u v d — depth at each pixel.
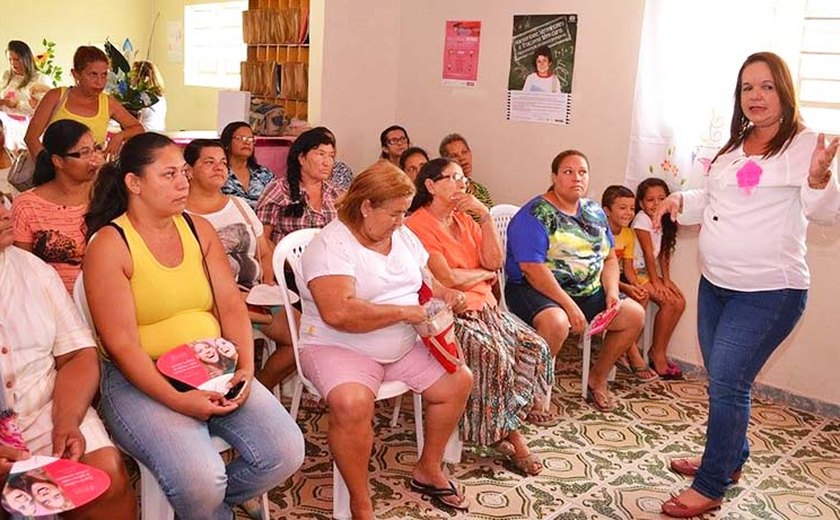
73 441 1.75
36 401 1.83
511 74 4.37
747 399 2.41
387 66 5.02
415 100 4.97
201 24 7.64
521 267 3.21
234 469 2.00
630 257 3.73
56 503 1.51
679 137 3.62
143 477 1.96
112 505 1.77
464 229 2.90
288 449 1.98
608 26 3.88
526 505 2.50
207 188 2.95
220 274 2.20
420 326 2.29
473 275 2.78
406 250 2.44
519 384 2.76
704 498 2.48
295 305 2.96
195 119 7.83
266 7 5.47
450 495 2.46
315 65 4.78
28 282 1.87
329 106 4.79
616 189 3.69
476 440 2.62
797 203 2.27
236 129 3.77
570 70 4.07
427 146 4.94
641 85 3.70
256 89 5.43
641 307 3.36
